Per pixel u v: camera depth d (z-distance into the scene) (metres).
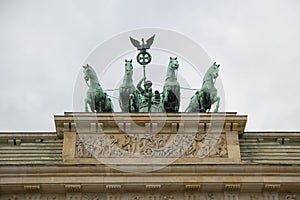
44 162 81.44
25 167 78.50
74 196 78.88
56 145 83.69
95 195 79.19
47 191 78.81
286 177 78.94
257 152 83.38
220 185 78.81
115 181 78.56
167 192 79.38
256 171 79.06
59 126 83.12
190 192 79.25
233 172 79.06
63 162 80.94
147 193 79.25
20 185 78.38
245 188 79.12
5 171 78.44
